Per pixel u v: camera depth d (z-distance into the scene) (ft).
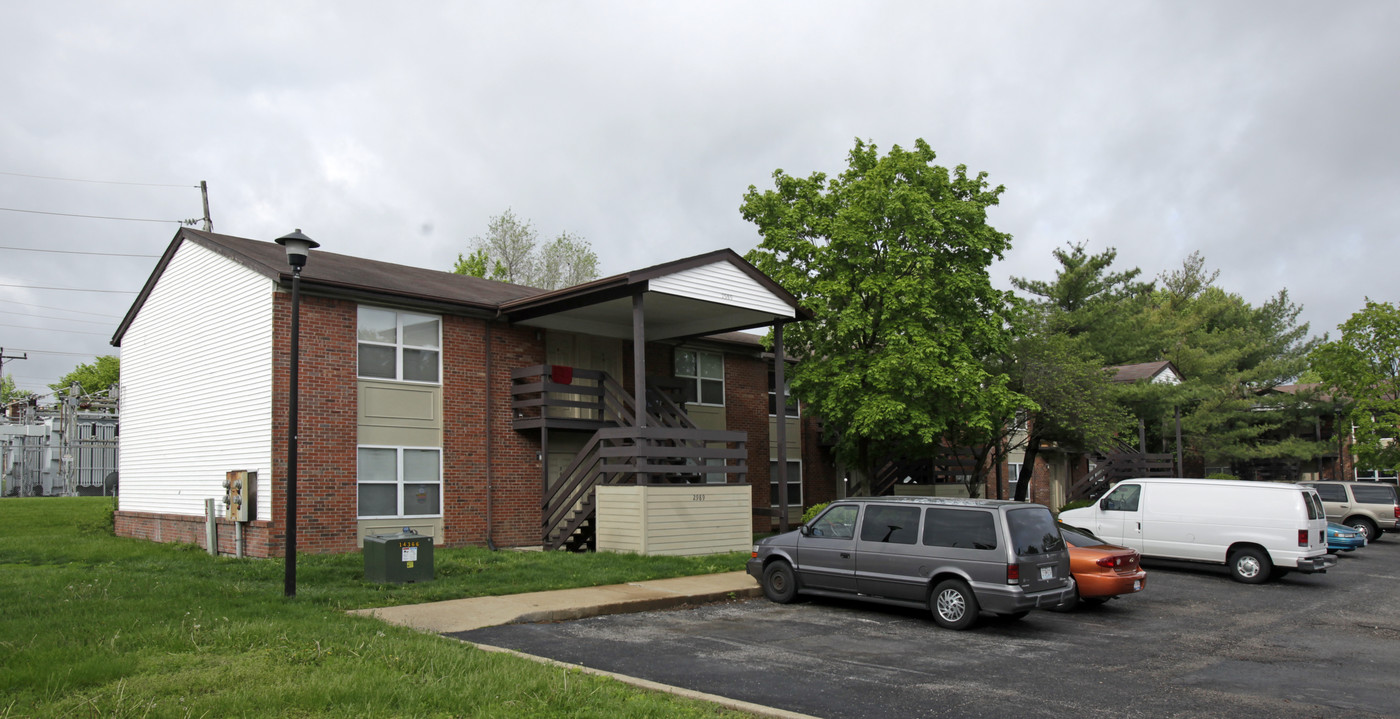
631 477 63.62
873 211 73.61
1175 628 39.58
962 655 32.01
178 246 65.41
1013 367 89.66
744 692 25.72
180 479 63.36
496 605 38.14
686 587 44.45
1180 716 24.43
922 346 70.33
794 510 91.61
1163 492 60.75
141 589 37.99
